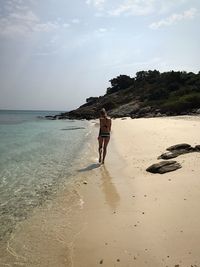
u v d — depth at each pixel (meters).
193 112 52.75
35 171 12.21
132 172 11.09
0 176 11.40
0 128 40.59
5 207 8.02
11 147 19.42
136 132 24.94
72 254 5.35
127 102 96.62
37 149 18.45
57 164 13.62
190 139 17.44
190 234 5.52
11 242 5.97
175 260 4.77
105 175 11.11
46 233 6.31
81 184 10.06
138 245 5.41
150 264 4.77
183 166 10.52
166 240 5.44
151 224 6.21
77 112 96.62
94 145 19.95
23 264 5.13
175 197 7.58
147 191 8.48
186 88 77.31
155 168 10.47
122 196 8.38
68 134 30.22
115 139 21.59
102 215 7.08
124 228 6.20
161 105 66.62
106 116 13.45
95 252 5.34
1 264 5.16
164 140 18.05
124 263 4.89
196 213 6.38
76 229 6.41
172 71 93.88
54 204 8.17
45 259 5.25
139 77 129.88
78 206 7.88
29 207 7.99
